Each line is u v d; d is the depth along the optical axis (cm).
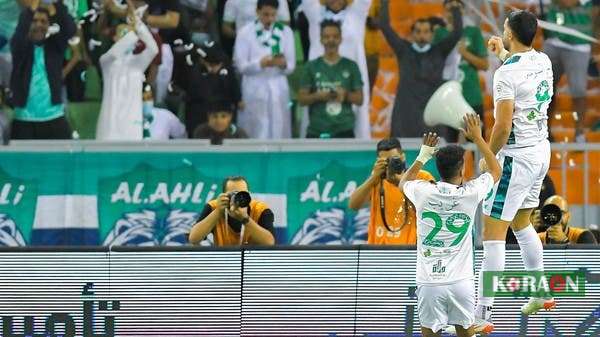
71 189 4728
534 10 5044
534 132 3064
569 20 5022
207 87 4894
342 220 4734
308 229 4731
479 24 4997
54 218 4725
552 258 3388
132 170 4734
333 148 4750
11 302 3366
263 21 4925
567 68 5003
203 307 3384
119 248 3388
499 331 3381
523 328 3381
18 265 3369
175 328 3384
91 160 4731
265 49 4916
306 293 3394
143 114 4875
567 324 3378
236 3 4947
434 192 3061
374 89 5000
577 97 5009
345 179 4744
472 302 3089
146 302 3384
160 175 4738
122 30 4878
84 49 4906
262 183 4734
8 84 4869
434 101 4053
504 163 3073
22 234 4716
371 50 5006
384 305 3397
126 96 4859
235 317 3391
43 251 3381
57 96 4872
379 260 3403
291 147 4741
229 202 3541
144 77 4894
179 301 3384
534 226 3803
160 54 4897
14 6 4881
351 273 3397
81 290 3381
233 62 4941
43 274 3375
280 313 3394
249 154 4744
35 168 4728
